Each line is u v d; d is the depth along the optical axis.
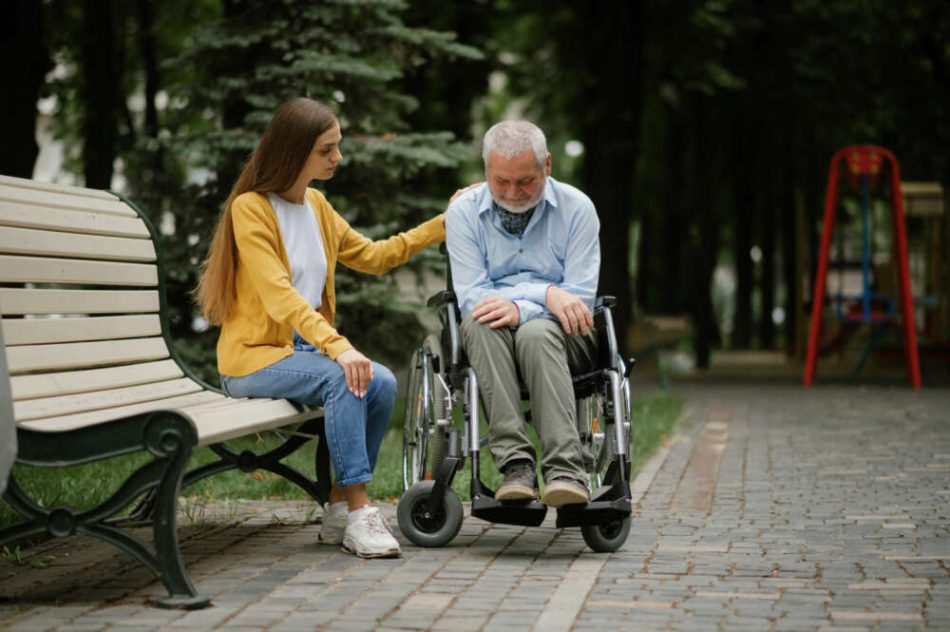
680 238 28.67
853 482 7.52
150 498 5.77
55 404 4.88
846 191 23.42
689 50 18.16
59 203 5.32
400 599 4.43
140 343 5.67
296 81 10.50
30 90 11.05
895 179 16.12
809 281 24.17
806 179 24.73
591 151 19.23
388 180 10.72
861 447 9.36
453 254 5.64
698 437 10.16
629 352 19.03
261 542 5.61
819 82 19.84
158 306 5.92
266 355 5.37
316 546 5.50
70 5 15.17
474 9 19.02
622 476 5.22
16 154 10.96
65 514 4.34
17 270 4.89
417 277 10.79
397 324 10.56
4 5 10.91
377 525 5.24
